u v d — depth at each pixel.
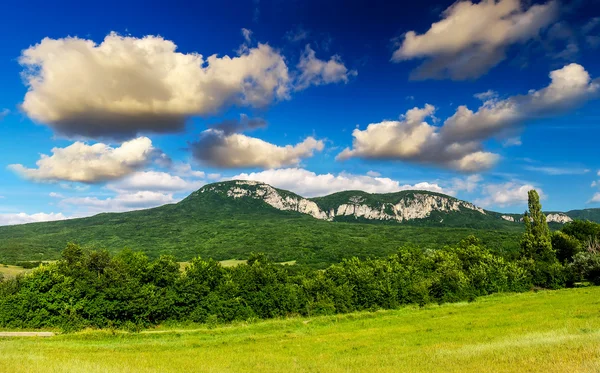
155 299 54.69
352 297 67.62
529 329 33.84
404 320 50.97
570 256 98.62
